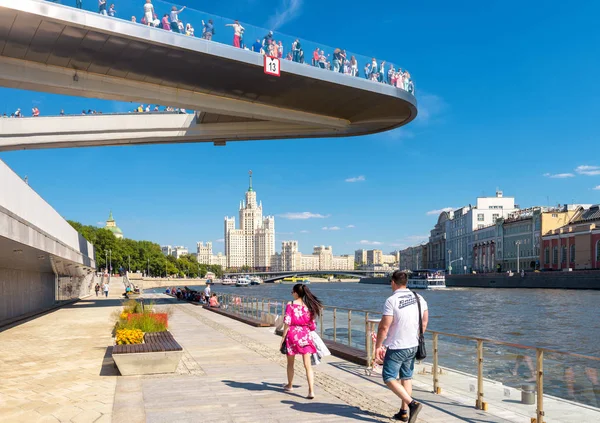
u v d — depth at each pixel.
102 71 31.55
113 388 9.99
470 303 72.19
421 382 10.05
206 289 43.00
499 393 7.96
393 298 7.44
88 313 33.81
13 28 26.14
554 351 7.04
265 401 8.83
